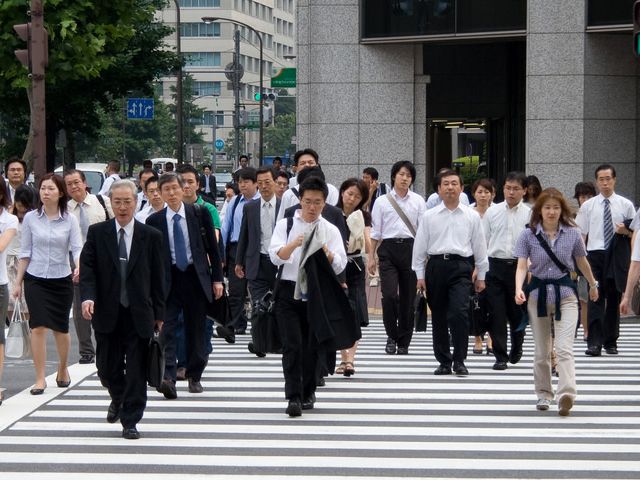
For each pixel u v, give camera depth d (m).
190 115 131.25
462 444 12.92
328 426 13.91
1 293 15.59
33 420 14.31
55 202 16.28
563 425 14.05
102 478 11.30
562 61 36.31
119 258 13.00
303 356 14.78
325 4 39.44
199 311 16.16
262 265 19.88
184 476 11.38
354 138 39.53
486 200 20.80
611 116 36.59
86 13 41.97
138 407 13.12
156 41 64.12
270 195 19.94
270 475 11.43
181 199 16.16
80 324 19.39
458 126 49.56
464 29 37.75
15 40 40.44
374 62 39.41
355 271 17.81
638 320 26.73
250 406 15.27
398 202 20.31
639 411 15.05
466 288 17.80
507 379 17.66
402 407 15.17
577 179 36.31
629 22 35.44
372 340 22.75
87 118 62.09
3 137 70.88
